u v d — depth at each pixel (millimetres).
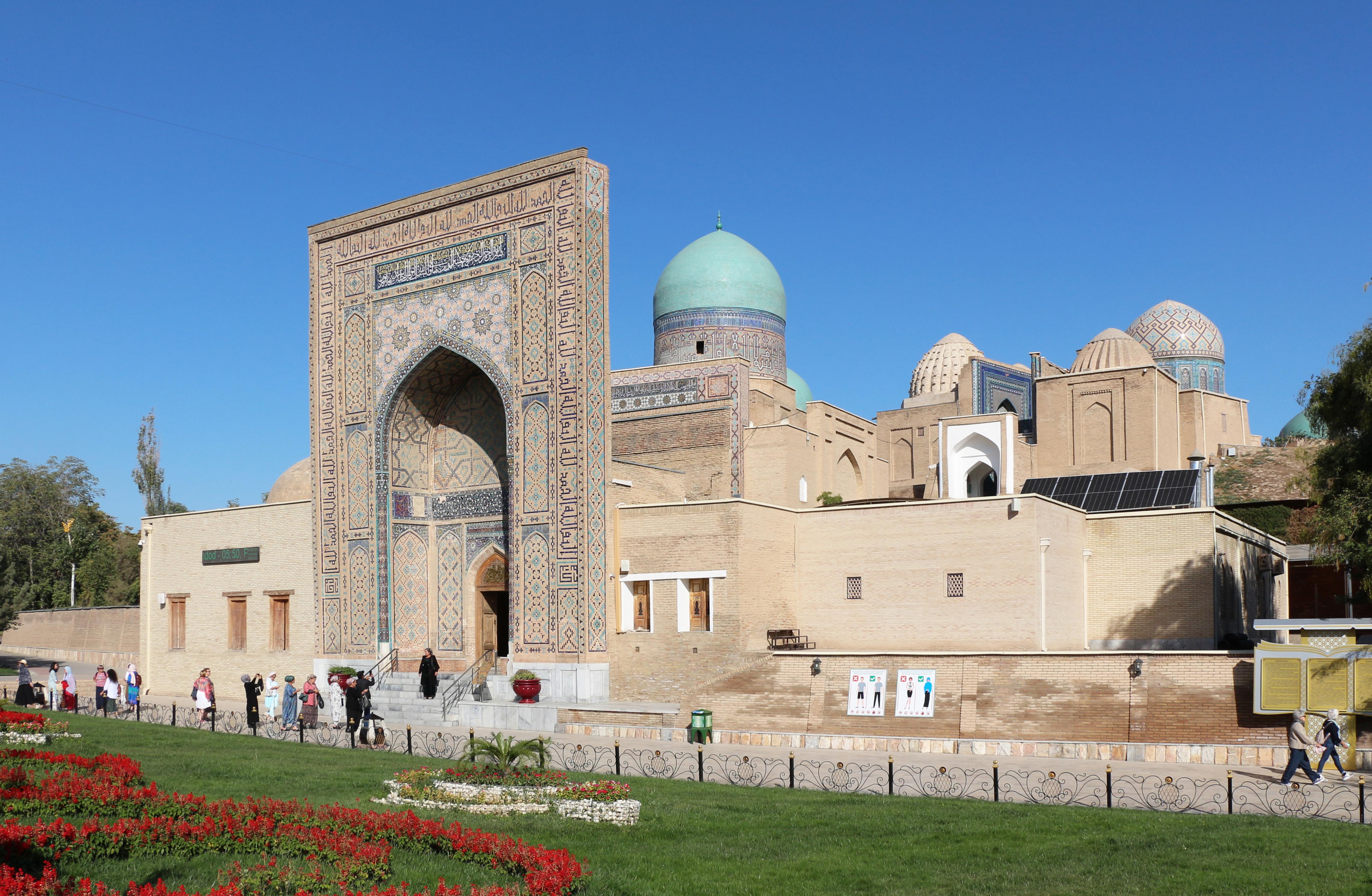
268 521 25812
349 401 24266
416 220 23406
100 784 9648
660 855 8789
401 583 23766
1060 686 15930
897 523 20375
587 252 20625
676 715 18188
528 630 20953
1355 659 14062
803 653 17828
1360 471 15984
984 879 8062
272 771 13008
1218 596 19969
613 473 23250
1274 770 13852
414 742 17188
